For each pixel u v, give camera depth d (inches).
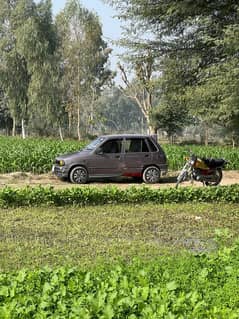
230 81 579.5
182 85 664.4
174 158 1117.7
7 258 397.4
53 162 987.9
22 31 2625.5
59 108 2694.4
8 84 2775.6
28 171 1029.8
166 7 590.6
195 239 479.2
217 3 589.0
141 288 230.1
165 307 202.8
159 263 331.0
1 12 2802.7
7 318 198.7
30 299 219.6
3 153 1063.0
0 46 2778.1
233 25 547.5
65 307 210.2
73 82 2970.0
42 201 631.8
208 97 609.6
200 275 275.4
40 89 2620.6
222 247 342.0
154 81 674.8
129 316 198.1
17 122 3024.1
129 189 668.7
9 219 549.3
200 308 205.3
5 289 232.8
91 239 466.9
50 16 2696.9
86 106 3176.7
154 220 561.3
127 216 579.5
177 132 2177.7
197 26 628.4
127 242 457.4
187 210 623.5
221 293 242.4
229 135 1720.0
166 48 647.1
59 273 266.1
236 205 672.4
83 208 623.8
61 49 2940.5
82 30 2928.2
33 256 404.2
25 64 2778.1
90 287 243.8
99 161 878.4
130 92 2185.0
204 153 1227.9
